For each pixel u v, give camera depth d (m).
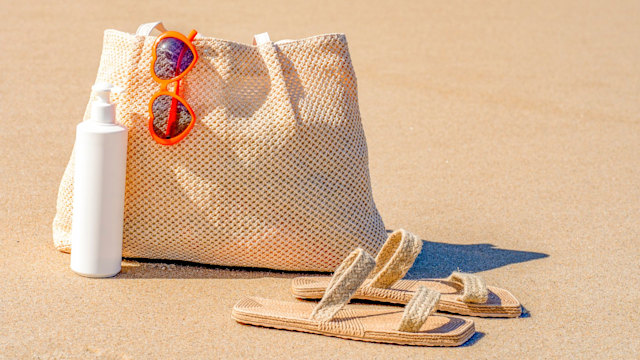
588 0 5.31
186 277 1.52
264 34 1.55
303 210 1.52
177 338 1.37
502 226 1.77
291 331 1.40
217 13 4.05
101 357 1.32
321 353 1.35
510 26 4.20
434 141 2.26
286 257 1.53
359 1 4.79
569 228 1.76
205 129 1.50
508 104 2.65
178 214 1.52
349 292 1.41
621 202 1.90
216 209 1.51
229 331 1.39
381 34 3.77
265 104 1.52
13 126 2.18
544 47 3.65
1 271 1.50
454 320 1.42
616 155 2.20
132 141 1.51
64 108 2.35
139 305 1.43
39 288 1.46
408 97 2.68
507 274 1.58
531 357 1.37
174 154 1.51
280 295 1.49
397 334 1.38
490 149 2.21
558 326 1.44
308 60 1.53
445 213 1.82
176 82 1.50
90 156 1.46
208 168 1.51
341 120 1.54
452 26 4.12
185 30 3.52
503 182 1.99
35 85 2.56
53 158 1.99
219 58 1.51
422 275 1.57
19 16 3.73
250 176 1.51
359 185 1.55
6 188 1.81
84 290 1.46
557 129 2.39
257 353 1.34
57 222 1.57
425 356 1.36
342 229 1.54
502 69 3.16
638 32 4.15
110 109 1.48
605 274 1.59
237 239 1.52
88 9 4.00
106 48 1.55
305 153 1.52
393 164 2.08
